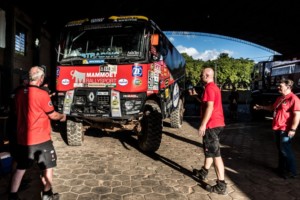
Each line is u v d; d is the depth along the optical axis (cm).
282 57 1213
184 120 1305
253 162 588
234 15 3741
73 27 639
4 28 1077
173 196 400
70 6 1619
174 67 928
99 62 593
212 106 401
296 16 3434
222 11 3562
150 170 512
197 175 474
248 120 1404
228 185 449
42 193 353
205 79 425
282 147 489
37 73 341
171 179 468
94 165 531
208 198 397
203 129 402
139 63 582
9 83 1119
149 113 607
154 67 644
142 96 579
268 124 1212
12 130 344
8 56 1120
